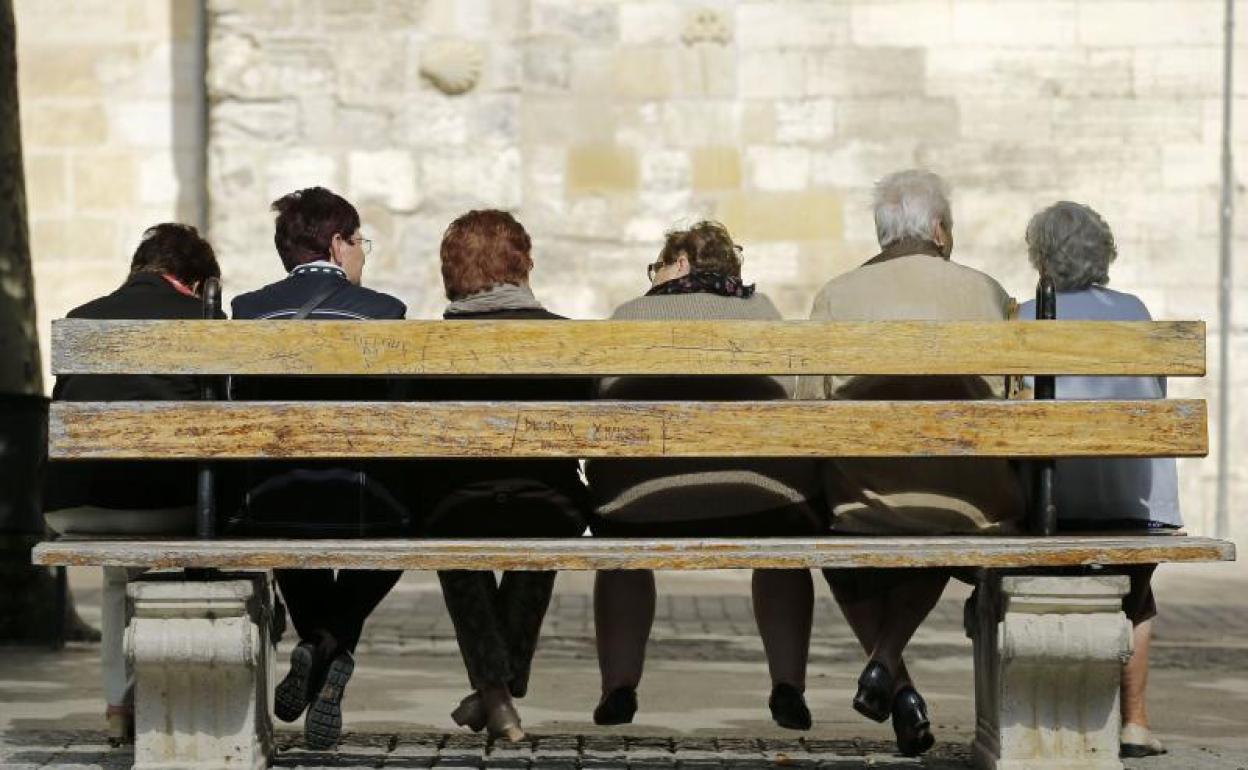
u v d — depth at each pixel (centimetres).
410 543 1648
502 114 4216
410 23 4212
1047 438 1656
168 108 4547
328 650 1781
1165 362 1666
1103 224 1975
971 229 4294
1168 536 1720
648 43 4278
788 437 1648
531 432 1641
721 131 4281
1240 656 2848
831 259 4281
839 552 1617
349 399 1825
